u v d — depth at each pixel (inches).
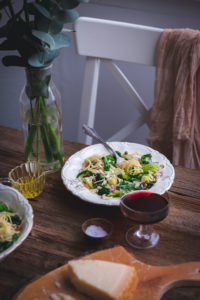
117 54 69.9
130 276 33.0
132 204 40.3
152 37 67.3
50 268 37.5
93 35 69.0
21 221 41.4
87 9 94.0
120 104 104.7
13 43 45.3
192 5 86.5
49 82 48.0
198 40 65.2
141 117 76.2
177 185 50.1
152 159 53.1
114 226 43.1
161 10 89.0
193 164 74.6
